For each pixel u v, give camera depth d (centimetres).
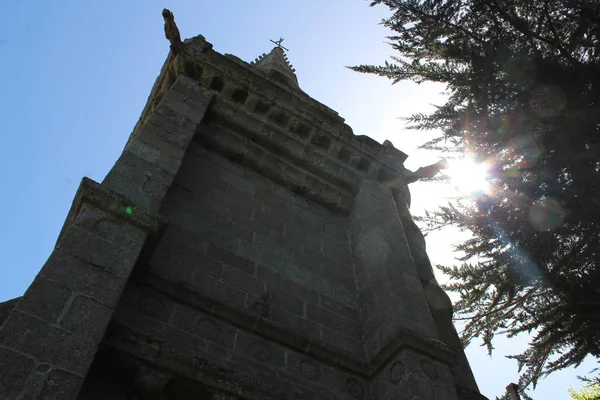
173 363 711
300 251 1167
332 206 1373
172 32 1384
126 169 938
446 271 985
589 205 859
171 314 823
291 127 1436
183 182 1130
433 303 1192
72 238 718
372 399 889
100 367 677
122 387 680
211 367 737
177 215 1040
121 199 797
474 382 1045
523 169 892
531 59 848
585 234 888
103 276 696
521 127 873
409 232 1397
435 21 912
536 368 938
